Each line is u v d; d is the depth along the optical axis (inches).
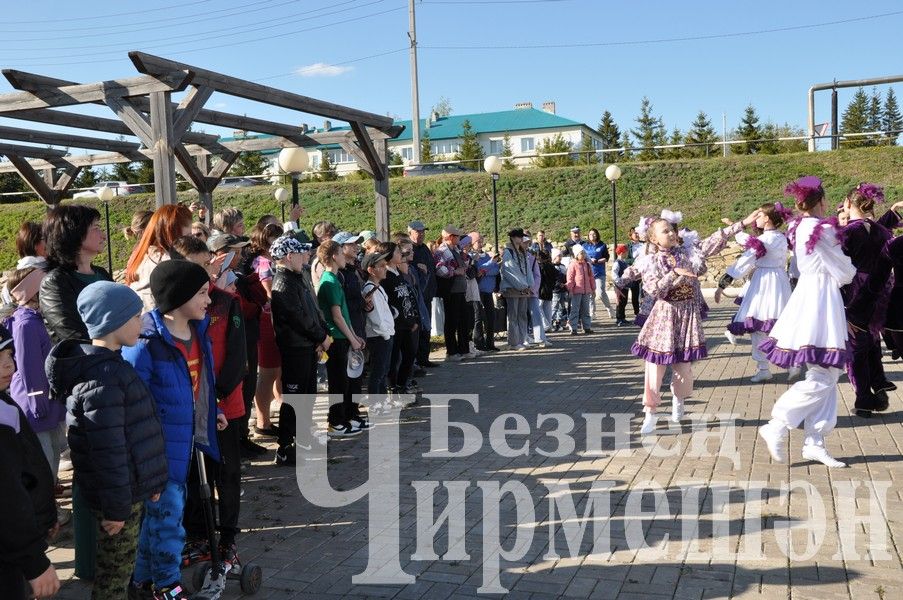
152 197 1248.2
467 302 455.8
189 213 189.2
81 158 611.2
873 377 291.4
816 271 231.3
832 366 226.4
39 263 202.7
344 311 284.7
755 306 349.7
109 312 128.2
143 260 187.5
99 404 123.6
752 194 1131.9
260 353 282.4
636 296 628.4
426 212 1206.3
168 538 145.4
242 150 559.5
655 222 273.9
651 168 1227.9
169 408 144.5
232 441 168.7
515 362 442.0
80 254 169.6
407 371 352.8
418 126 1565.0
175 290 147.2
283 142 543.8
